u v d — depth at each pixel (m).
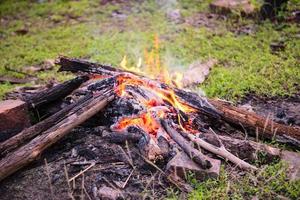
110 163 2.09
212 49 3.90
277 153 2.13
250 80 3.18
